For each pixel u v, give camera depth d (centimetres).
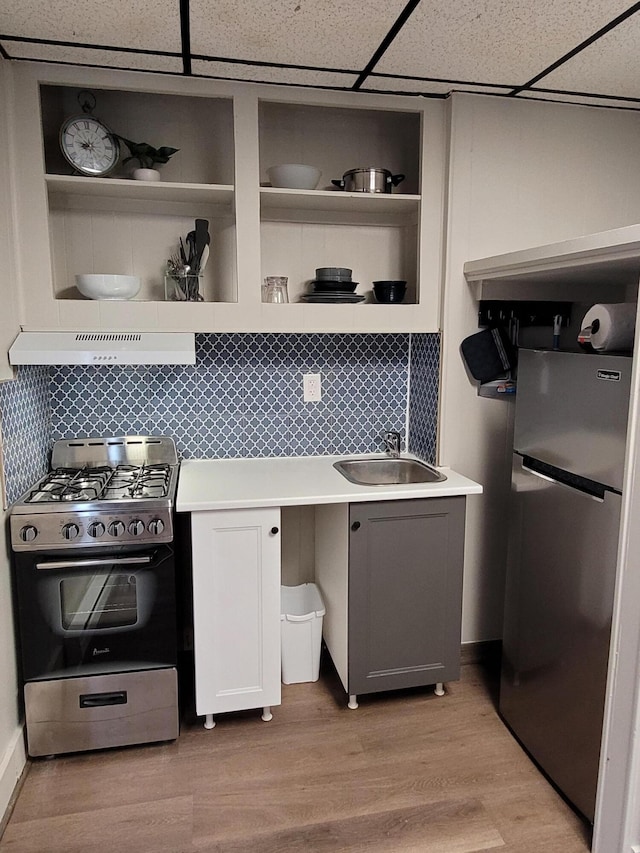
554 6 159
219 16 165
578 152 244
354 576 221
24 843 173
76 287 239
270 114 249
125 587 204
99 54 191
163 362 209
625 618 158
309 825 181
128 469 243
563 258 178
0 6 159
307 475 243
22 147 200
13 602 200
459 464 254
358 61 196
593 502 172
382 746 216
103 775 201
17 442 206
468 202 236
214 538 209
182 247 233
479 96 230
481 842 176
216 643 216
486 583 267
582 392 177
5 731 189
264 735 222
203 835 177
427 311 244
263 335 264
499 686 254
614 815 164
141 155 224
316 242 262
